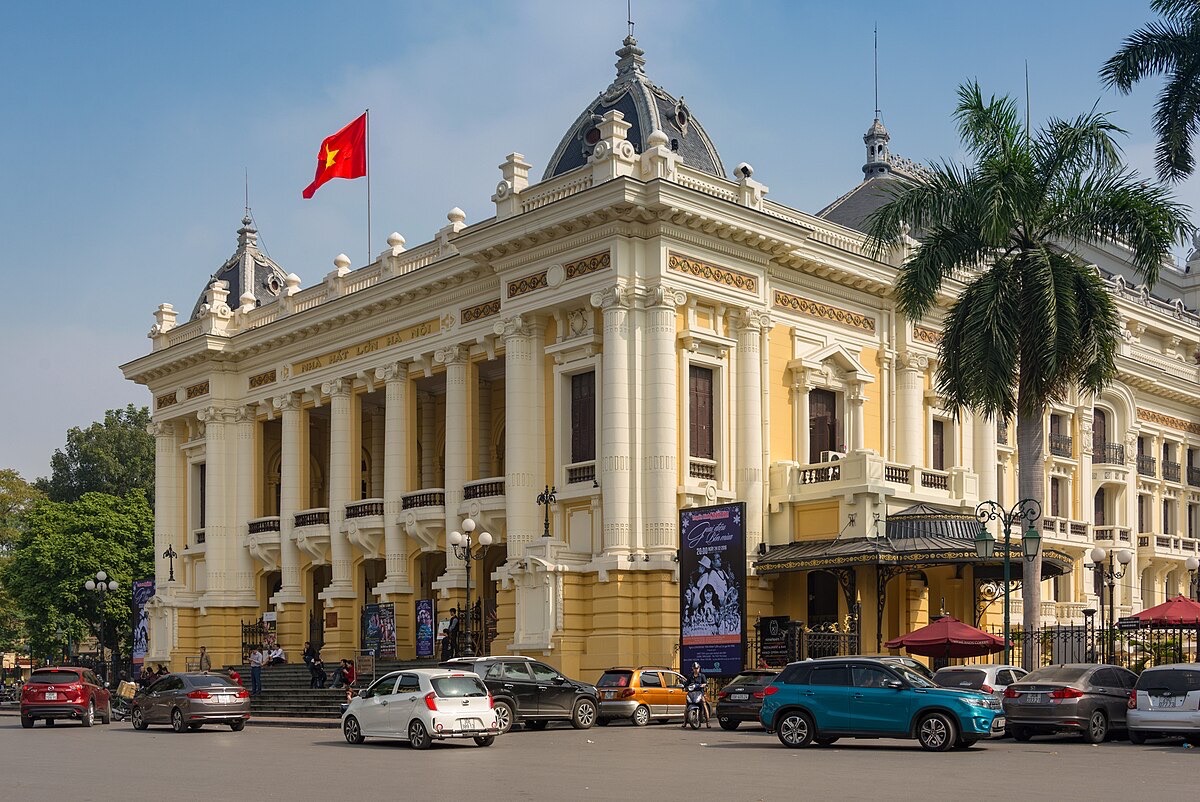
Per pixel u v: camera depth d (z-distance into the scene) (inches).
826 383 1951.3
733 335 1812.3
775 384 1881.2
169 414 2556.6
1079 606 2250.2
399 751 1109.7
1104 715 1162.0
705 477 1756.9
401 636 2059.5
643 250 1724.9
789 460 1877.5
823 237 1984.5
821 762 950.4
